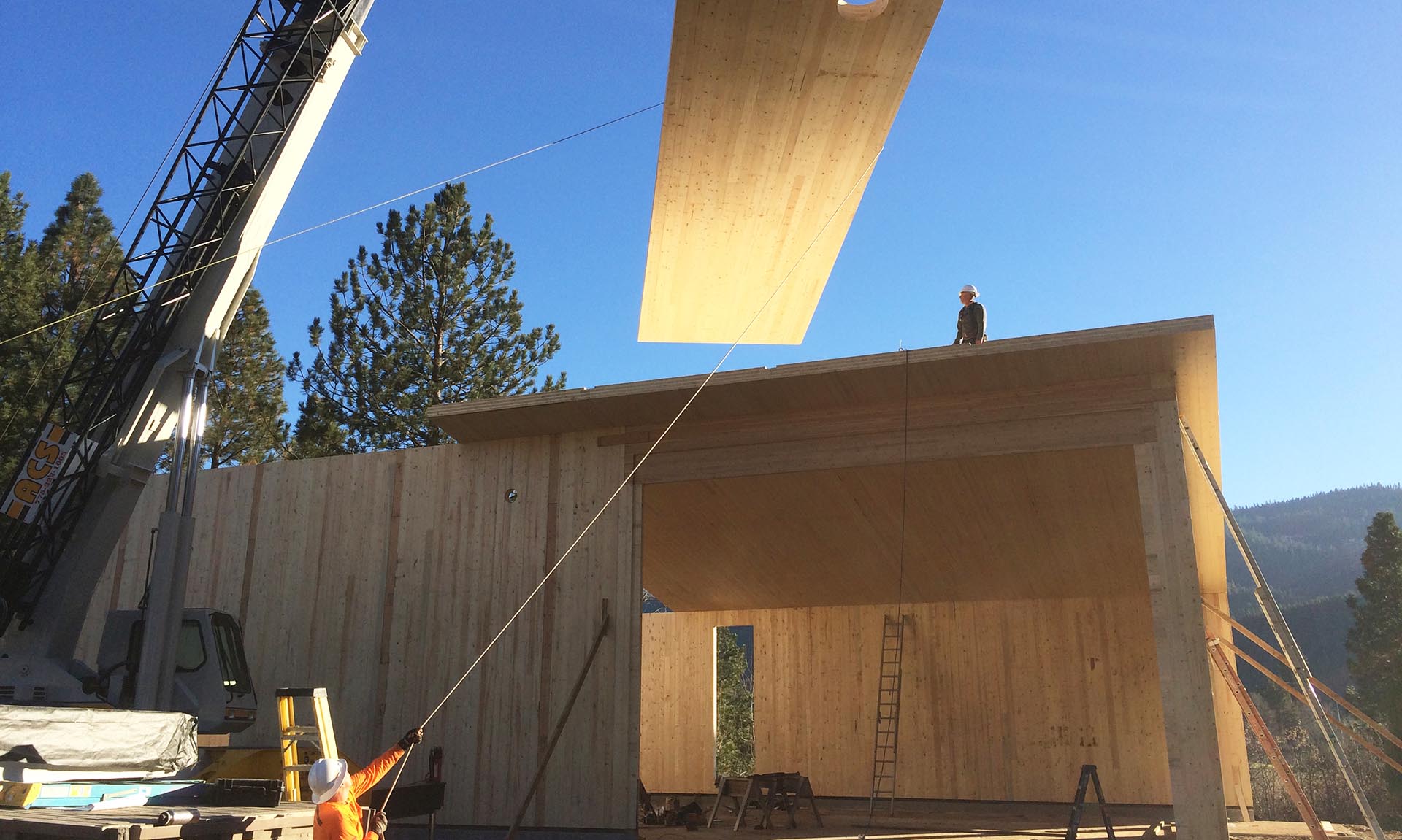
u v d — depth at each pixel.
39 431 8.30
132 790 5.48
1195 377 9.17
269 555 12.06
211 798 5.90
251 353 27.47
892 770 14.72
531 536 10.94
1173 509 8.79
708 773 17.11
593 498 10.80
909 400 9.99
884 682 17.02
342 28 9.52
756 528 13.17
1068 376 9.31
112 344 9.00
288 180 9.45
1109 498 11.54
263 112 9.31
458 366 25.67
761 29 7.08
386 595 11.38
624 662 10.16
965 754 16.27
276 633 11.72
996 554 14.08
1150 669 15.67
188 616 8.80
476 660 10.76
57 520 8.36
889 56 7.40
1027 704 16.19
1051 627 16.39
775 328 12.07
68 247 22.16
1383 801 29.78
